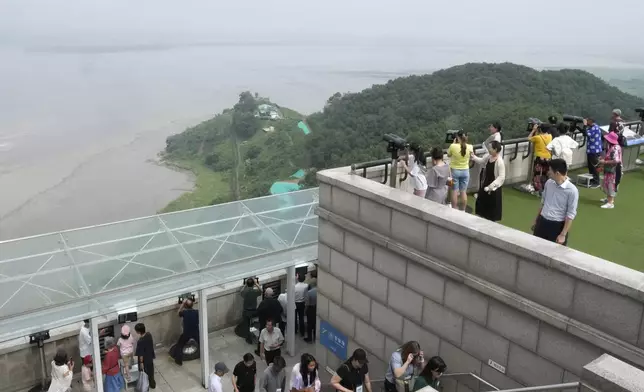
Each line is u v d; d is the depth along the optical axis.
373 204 8.55
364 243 8.95
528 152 12.20
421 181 8.85
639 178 13.01
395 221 8.20
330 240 9.74
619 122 12.02
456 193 9.56
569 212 6.83
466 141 9.45
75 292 11.34
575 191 6.82
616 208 10.84
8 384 12.09
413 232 7.92
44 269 11.99
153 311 13.91
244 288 14.66
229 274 12.67
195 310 13.68
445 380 7.80
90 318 11.16
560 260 5.96
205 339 12.59
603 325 5.72
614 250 8.81
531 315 6.43
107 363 11.87
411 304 8.26
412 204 7.84
